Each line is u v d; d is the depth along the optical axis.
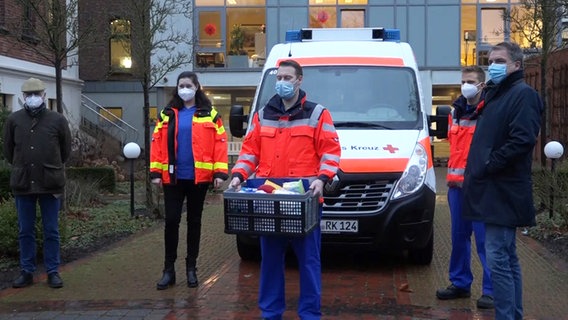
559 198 9.09
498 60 4.64
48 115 6.41
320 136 4.73
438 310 5.58
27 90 6.29
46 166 6.32
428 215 6.79
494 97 4.71
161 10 14.47
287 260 7.60
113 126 24.22
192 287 6.40
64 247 8.22
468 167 4.78
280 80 4.68
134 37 12.50
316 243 4.71
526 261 7.43
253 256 7.61
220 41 25.55
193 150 6.20
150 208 11.02
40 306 5.78
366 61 8.07
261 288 4.82
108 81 26.69
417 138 7.15
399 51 8.31
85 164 16.45
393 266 7.33
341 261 7.62
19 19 11.19
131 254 7.98
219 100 26.19
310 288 4.68
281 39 25.48
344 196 6.62
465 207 4.77
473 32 25.23
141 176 17.55
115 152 19.48
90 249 8.27
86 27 10.17
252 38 25.62
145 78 12.17
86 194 11.99
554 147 9.34
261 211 4.45
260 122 4.87
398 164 6.73
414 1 25.16
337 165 4.67
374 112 7.57
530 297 5.99
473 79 5.67
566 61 18.17
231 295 6.12
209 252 8.17
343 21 25.38
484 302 5.60
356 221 6.59
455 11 25.12
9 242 7.27
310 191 4.48
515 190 4.57
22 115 6.40
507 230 4.62
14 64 15.61
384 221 6.60
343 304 5.79
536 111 4.51
